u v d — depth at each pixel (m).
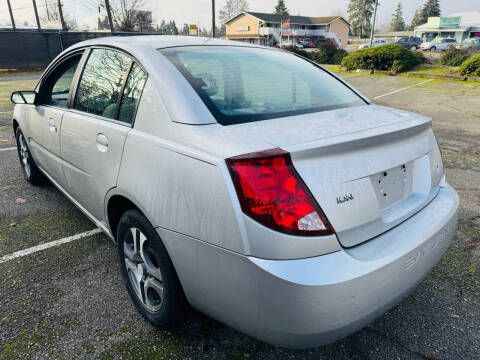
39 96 3.34
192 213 1.61
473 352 1.99
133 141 1.97
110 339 2.06
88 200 2.62
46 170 3.52
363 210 1.58
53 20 51.97
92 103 2.51
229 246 1.49
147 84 2.02
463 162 5.19
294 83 2.31
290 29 59.34
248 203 1.43
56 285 2.51
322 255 1.45
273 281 1.39
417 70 17.42
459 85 13.56
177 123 1.78
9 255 2.86
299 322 1.41
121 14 37.81
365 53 18.41
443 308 2.32
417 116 2.09
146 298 2.11
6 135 6.71
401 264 1.60
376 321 2.22
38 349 1.99
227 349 2.00
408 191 1.90
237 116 1.81
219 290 1.59
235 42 2.74
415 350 2.01
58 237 3.13
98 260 2.80
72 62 2.97
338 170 1.52
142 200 1.87
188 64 2.09
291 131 1.64
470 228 3.30
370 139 1.61
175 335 2.09
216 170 1.52
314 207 1.43
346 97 2.36
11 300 2.36
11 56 24.97
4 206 3.73
